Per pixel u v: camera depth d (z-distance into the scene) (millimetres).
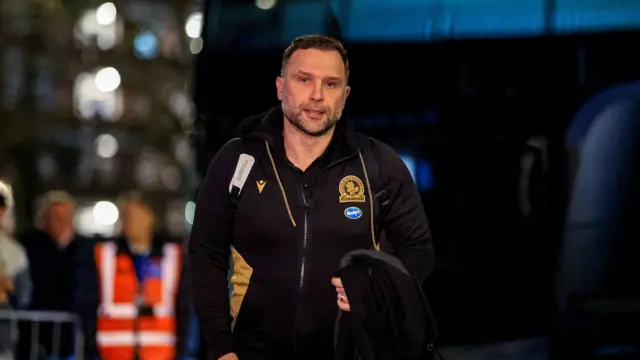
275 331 3312
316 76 3273
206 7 6523
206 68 6465
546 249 5703
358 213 3320
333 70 3285
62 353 8602
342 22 6078
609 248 5648
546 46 5805
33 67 25422
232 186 3346
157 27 27469
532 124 5785
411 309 3271
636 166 5625
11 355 7930
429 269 3426
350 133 3375
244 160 3355
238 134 3459
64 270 8766
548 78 5781
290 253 3295
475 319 5738
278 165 3340
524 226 5750
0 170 25219
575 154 5695
